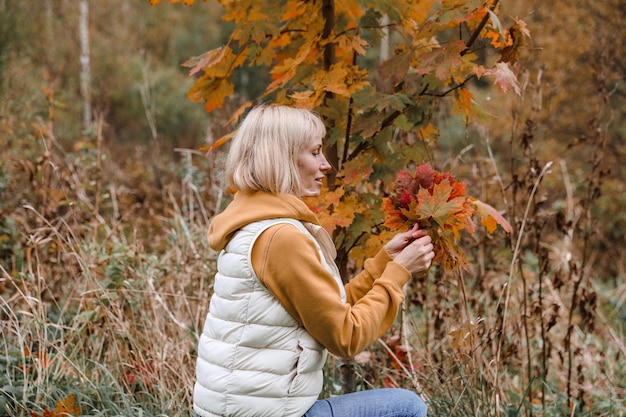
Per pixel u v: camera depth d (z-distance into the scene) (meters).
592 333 4.13
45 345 3.19
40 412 2.83
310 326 1.84
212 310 1.96
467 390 2.82
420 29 2.46
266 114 2.01
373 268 2.13
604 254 6.72
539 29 8.43
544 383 3.23
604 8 8.14
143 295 3.67
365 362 3.19
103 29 17.53
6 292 3.94
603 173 3.82
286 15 2.77
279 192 1.95
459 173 4.85
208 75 2.90
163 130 15.86
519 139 3.56
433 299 3.70
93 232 4.27
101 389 3.04
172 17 18.94
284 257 1.82
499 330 2.85
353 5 2.87
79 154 5.30
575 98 8.32
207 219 4.48
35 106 8.12
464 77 2.54
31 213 4.37
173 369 3.20
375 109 2.57
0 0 11.91
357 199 2.65
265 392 1.85
